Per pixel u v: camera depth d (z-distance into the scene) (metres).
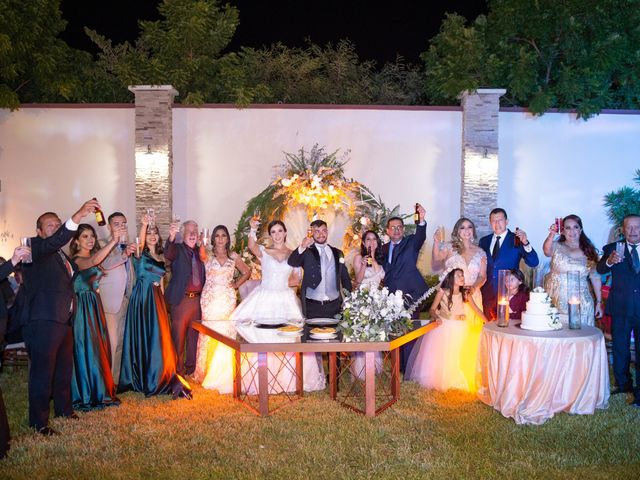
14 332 5.00
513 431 4.89
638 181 9.51
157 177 9.23
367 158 9.48
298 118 9.45
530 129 9.48
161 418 5.24
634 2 9.38
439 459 4.34
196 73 10.07
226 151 9.45
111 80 11.09
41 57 9.48
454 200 9.53
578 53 9.51
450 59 9.62
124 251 6.20
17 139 9.44
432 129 9.50
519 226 9.52
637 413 5.36
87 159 9.45
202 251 6.56
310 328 5.61
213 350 6.27
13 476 4.10
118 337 6.18
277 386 6.10
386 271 6.93
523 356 5.24
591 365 5.31
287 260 6.37
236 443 4.67
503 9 9.78
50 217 5.07
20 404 5.64
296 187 8.38
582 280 6.36
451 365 6.17
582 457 4.39
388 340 5.18
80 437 4.79
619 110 9.49
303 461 4.34
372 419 5.21
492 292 6.66
